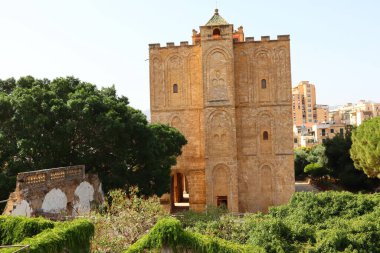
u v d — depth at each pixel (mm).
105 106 32219
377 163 42156
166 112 47625
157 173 35344
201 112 46969
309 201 23281
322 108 178875
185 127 47219
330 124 117375
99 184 30344
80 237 14578
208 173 44625
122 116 33250
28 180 21703
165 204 46000
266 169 45312
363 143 44875
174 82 47719
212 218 27062
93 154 32000
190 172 46719
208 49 45281
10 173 26766
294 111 176375
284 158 44938
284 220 22219
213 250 14047
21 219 15750
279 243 18000
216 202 44500
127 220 20016
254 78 45938
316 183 66062
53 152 29422
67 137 29469
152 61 48125
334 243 17719
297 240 19047
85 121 30328
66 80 34594
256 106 45719
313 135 120312
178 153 41500
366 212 22203
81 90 32906
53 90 33594
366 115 137375
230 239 20219
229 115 44688
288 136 45000
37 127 28266
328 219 21906
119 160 32906
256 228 19375
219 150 44688
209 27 45281
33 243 12523
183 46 47594
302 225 19781
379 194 25484
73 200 25953
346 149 57344
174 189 51812
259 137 45500
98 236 18094
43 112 29203
